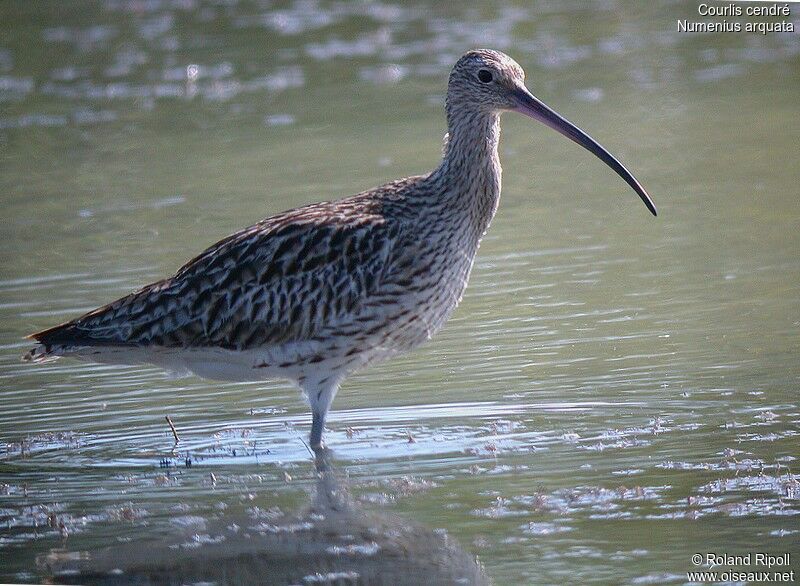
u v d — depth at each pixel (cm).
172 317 1280
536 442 1245
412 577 1002
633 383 1364
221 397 1417
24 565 1045
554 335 1509
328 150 2250
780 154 2123
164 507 1151
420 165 2131
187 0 3192
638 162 2133
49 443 1297
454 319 1580
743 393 1326
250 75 2686
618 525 1070
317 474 1207
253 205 1995
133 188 2119
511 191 2053
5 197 2105
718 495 1111
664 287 1639
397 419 1322
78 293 1694
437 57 2736
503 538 1059
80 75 2717
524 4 3138
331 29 2970
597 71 2631
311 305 1261
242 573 1021
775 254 1723
